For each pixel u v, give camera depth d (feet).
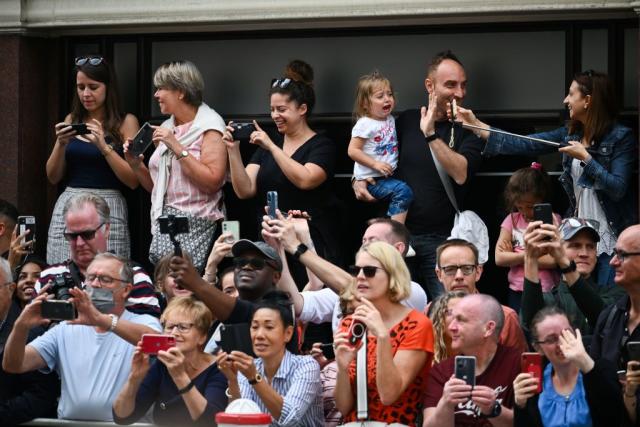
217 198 96.02
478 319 73.26
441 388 73.36
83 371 82.28
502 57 97.40
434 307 79.00
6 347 80.53
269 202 82.48
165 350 75.72
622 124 93.76
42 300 80.12
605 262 89.92
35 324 80.28
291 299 82.84
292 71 97.14
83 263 88.69
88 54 102.99
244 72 101.19
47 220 102.42
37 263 93.04
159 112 102.22
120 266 82.89
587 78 90.07
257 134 93.20
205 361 78.79
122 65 102.73
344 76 99.76
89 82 97.40
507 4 94.43
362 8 96.22
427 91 98.58
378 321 72.38
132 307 84.69
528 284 77.77
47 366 83.15
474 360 70.49
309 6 97.04
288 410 74.33
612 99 89.97
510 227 91.76
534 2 94.07
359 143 93.86
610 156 89.56
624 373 71.56
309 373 75.77
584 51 96.02
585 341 78.48
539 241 77.71
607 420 71.15
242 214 99.19
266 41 100.94
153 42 102.42
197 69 98.22
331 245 94.58
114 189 98.07
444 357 77.97
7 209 96.94
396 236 82.28
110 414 81.82
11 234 96.94
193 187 95.14
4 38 101.35
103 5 100.01
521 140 92.27
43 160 102.58
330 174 94.68
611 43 95.30
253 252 81.05
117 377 82.17
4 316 86.22
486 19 96.78
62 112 102.78
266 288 81.15
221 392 77.41
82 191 97.50
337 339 73.05
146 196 100.42
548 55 96.73
